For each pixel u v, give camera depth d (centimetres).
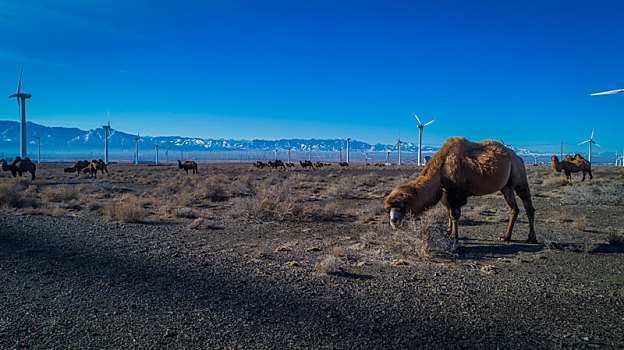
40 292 539
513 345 390
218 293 542
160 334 408
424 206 819
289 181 2995
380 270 665
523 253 794
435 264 707
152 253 791
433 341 398
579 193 1878
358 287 573
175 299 515
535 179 3325
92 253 785
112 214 1305
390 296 535
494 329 429
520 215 1344
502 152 834
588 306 499
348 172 5447
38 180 3192
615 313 475
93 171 4191
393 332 420
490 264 709
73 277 614
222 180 3403
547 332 421
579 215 1359
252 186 2322
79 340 392
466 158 824
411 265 700
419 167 7525
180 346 381
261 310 479
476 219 1230
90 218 1282
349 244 887
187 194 1959
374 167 7794
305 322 443
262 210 1320
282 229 1097
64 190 2027
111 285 574
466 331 423
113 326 427
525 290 562
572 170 2825
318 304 502
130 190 2597
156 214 1388
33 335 402
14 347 374
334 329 425
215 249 835
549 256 767
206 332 414
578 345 390
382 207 1438
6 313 461
